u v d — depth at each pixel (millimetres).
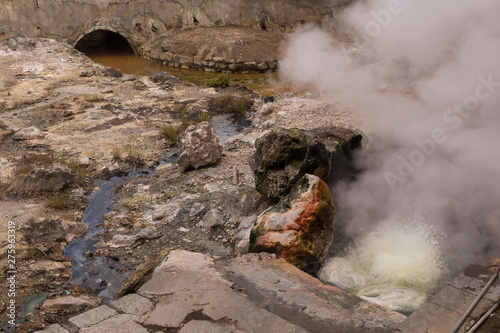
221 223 6941
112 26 24547
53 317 5094
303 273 4977
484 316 3955
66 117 12438
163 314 4223
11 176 8820
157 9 24938
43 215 7430
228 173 8695
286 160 6691
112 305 4379
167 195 8117
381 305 4738
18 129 11547
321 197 5816
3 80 16062
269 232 5520
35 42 21609
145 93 14648
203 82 19750
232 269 5070
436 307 4133
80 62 19062
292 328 3979
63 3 23500
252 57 21656
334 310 4293
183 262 5199
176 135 10922
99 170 9328
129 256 6465
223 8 25969
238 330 3979
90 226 7344
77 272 6121
